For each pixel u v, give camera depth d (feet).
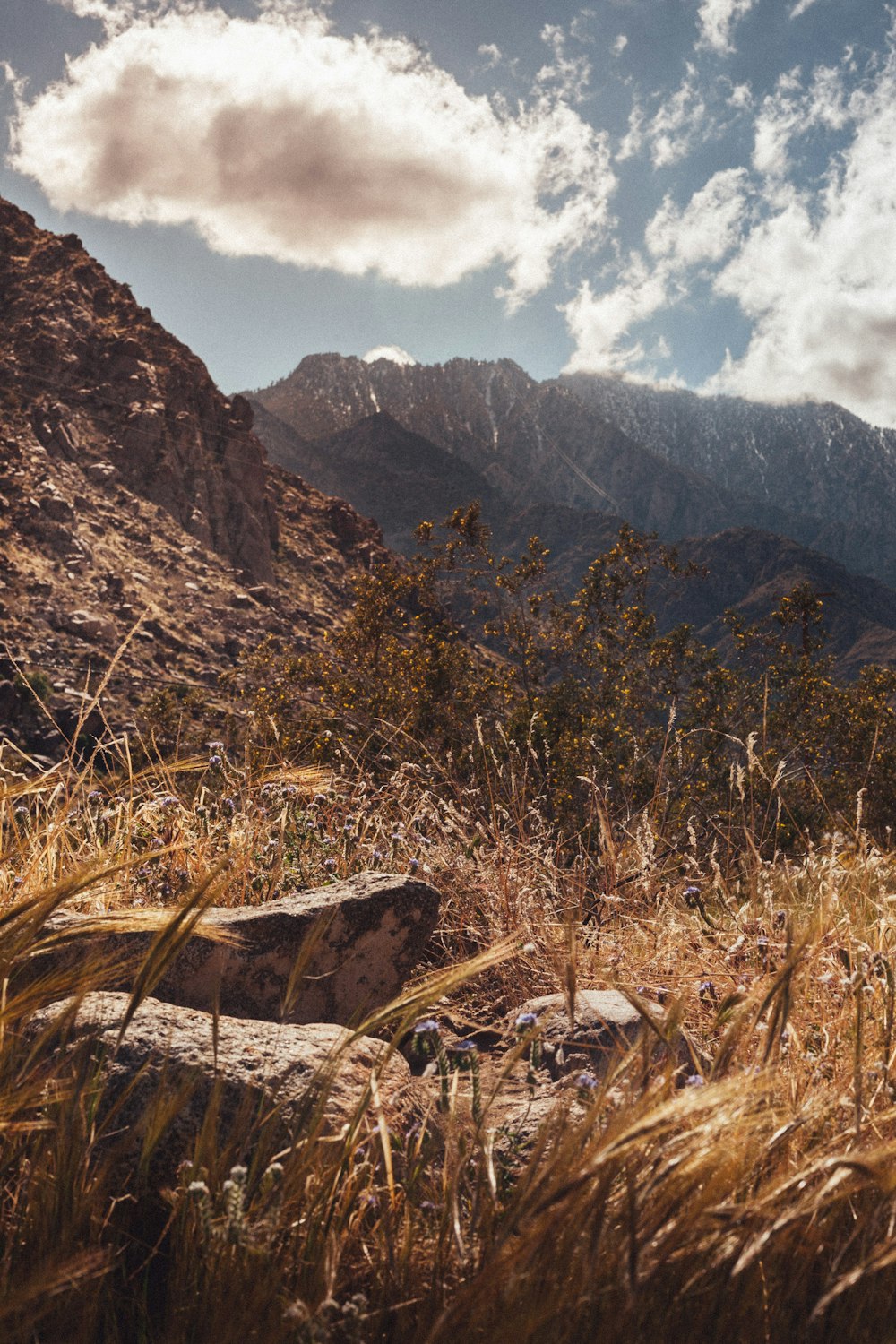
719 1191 4.53
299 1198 5.13
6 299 463.83
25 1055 5.98
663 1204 4.50
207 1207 4.85
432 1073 6.12
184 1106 5.85
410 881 9.36
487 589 74.13
